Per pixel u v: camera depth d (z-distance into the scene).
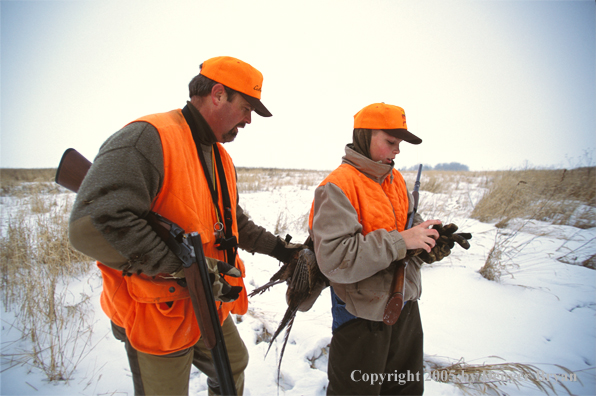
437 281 3.57
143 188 1.06
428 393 1.98
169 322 1.22
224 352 1.17
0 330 2.54
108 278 1.23
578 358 2.30
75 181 1.22
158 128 1.16
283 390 2.03
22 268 3.29
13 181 11.09
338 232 1.33
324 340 2.51
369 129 1.54
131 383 2.04
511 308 3.00
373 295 1.43
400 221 1.66
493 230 5.36
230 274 1.24
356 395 1.45
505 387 2.04
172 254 1.10
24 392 1.92
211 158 1.42
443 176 14.13
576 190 6.81
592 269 3.81
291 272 1.66
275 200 8.66
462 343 2.50
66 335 2.50
